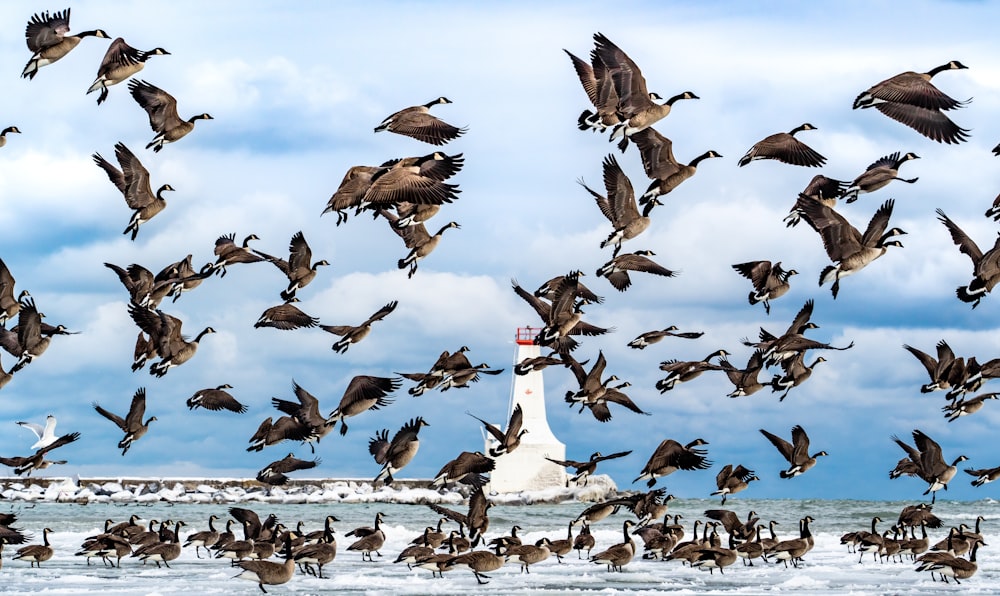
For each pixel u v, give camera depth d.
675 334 30.89
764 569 36.38
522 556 33.88
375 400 28.53
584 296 30.16
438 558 32.03
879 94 23.02
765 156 25.08
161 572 34.09
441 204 19.50
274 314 29.58
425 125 23.02
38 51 26.28
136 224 28.41
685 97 26.67
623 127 25.78
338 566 36.47
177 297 30.41
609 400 30.94
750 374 31.61
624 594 29.58
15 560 37.19
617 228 27.58
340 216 19.77
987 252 26.83
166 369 29.89
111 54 26.53
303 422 28.81
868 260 26.44
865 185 26.09
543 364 30.39
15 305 28.14
